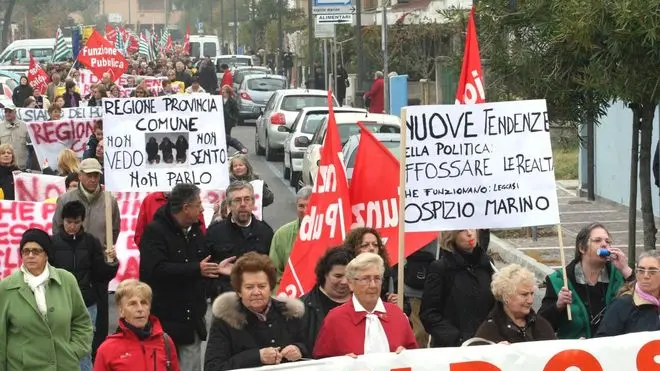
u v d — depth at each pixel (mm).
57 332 9367
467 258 9391
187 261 10336
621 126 23484
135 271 15797
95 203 12852
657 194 22203
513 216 9352
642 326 8438
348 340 7852
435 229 9320
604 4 12805
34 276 9398
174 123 11570
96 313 11141
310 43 48844
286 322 8070
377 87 37094
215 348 7867
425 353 7512
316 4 40906
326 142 9875
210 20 124500
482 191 9328
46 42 70312
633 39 12859
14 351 9320
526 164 9336
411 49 44031
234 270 7922
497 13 14445
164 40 91625
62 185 16641
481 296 9297
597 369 7660
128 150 11523
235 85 55406
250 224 10891
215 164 11664
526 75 14305
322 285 8578
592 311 9211
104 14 173000
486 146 9312
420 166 9289
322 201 9891
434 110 9273
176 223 10312
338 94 44875
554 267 17438
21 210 14359
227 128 29719
